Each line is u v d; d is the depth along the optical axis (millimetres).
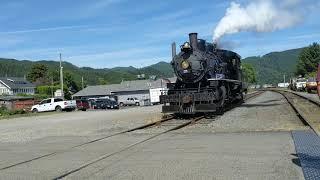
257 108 30031
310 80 64188
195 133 16891
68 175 9703
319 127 16531
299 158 10414
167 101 25109
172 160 10961
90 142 15508
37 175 9875
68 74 152250
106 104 62656
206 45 27344
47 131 21688
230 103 32312
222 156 11203
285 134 15094
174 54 26594
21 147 15258
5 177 9797
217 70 27391
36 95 101000
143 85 107312
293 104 32062
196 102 25188
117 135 17469
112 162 11055
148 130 18844
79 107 58938
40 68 163000
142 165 10477
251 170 9391
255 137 14633
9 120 38438
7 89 133125
